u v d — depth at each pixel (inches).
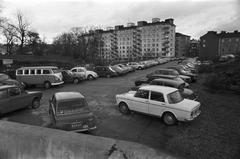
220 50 3265.3
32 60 1453.0
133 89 479.5
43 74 676.7
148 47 4387.3
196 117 330.3
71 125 262.1
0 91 346.6
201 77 902.4
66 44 2506.2
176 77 558.6
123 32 4682.6
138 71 1317.7
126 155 83.4
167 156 80.2
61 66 1365.7
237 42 3132.4
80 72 879.1
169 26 4151.1
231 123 314.5
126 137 272.4
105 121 339.3
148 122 334.0
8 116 370.0
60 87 708.0
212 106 416.5
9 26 1934.1
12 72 836.0
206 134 271.9
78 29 2851.9
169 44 4202.8
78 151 91.7
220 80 590.9
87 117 270.7
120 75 1041.5
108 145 88.9
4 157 113.5
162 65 1846.7
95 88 677.9
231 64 973.2
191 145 237.9
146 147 86.5
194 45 4827.8
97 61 1803.6
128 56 4655.5
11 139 109.8
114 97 531.5
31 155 104.7
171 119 314.8
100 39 2706.7
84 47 2353.6
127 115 373.1
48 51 2566.4
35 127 114.2
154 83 474.9
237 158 207.0
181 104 313.6
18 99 376.8
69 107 274.4
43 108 428.1
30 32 2094.0
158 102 328.2
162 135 277.4
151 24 4318.4
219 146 234.5
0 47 2292.1
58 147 96.3
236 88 541.0
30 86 717.9
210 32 3356.3
